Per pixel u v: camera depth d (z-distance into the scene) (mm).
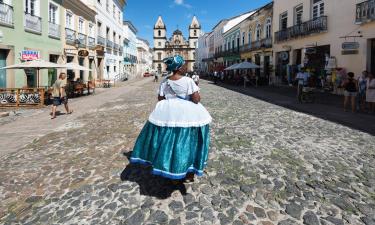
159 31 104875
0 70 15148
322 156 5516
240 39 38719
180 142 3467
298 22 23328
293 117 9789
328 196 3893
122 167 4977
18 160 5508
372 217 3383
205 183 4285
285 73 26109
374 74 15648
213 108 11844
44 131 8016
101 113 11039
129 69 48781
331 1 18344
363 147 6160
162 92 3811
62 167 5066
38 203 3801
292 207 3604
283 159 5316
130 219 3352
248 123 8602
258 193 3975
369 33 15328
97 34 28984
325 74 19312
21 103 13141
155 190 4078
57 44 20219
